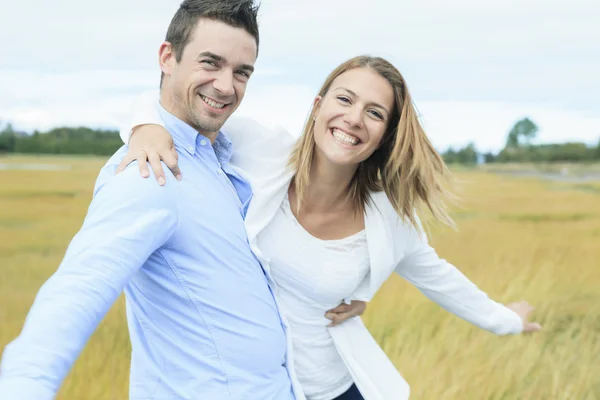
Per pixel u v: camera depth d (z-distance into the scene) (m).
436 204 2.73
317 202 2.57
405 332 5.29
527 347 5.11
